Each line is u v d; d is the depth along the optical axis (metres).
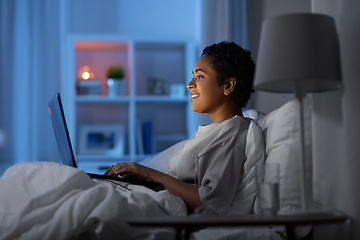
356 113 1.05
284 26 0.93
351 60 1.07
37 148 3.17
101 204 0.99
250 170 1.32
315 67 0.90
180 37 3.42
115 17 3.62
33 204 1.03
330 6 1.14
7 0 3.21
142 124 3.41
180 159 1.46
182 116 3.66
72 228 0.98
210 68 1.58
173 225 0.80
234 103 1.60
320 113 1.13
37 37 3.23
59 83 3.22
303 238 1.28
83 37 3.32
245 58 1.61
